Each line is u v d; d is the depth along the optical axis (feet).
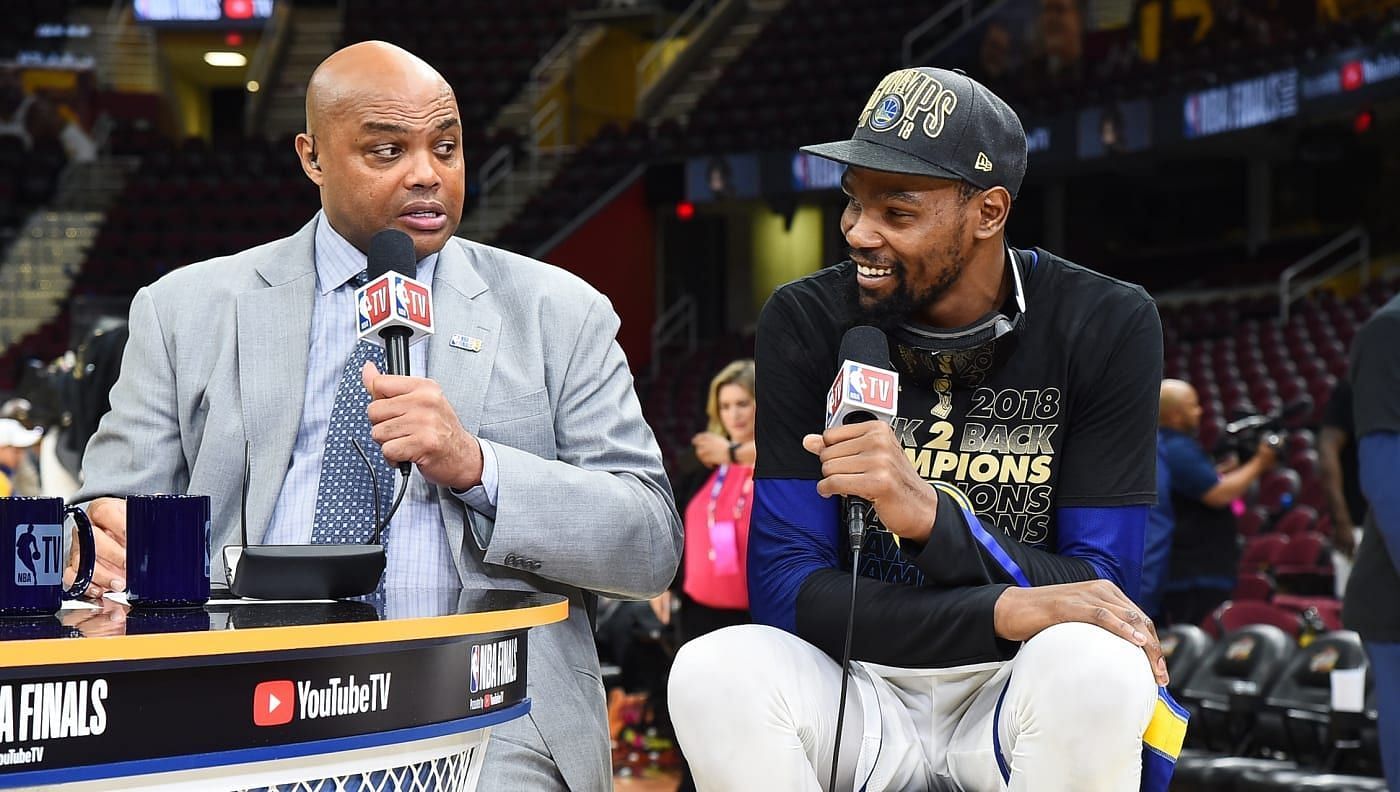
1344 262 48.98
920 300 5.62
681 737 5.29
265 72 56.49
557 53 56.80
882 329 5.76
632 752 20.12
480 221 51.85
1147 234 55.21
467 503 6.36
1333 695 13.08
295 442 6.77
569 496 6.42
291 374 6.77
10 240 49.34
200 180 52.47
